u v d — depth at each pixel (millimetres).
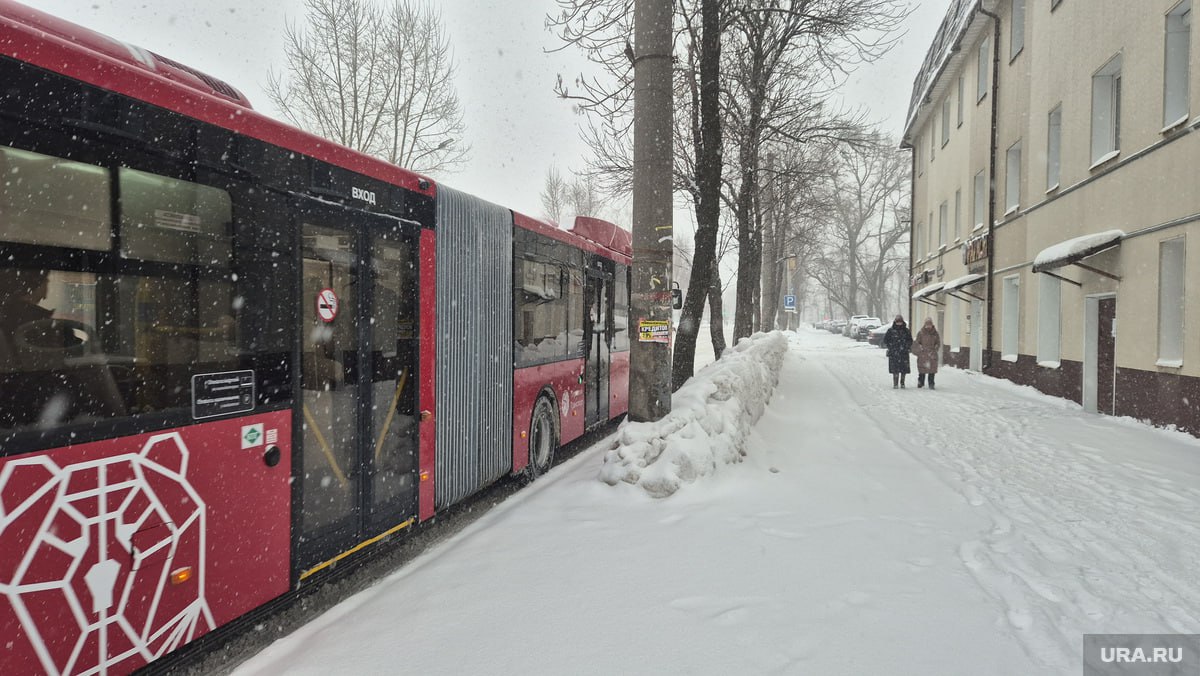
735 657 3037
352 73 20594
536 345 7387
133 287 2914
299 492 3850
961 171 22453
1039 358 15250
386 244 4750
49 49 2637
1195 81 9281
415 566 4562
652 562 4258
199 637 3180
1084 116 12742
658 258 6855
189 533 3123
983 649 3104
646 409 6723
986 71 20016
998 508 5668
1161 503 5867
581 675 2922
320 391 4055
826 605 3582
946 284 21797
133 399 2889
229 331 3383
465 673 2992
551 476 7438
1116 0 11477
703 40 10375
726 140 15039
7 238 2479
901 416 11469
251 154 3549
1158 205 10148
